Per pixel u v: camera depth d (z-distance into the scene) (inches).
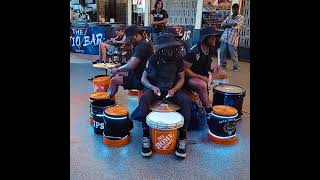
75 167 82.2
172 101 99.7
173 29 214.1
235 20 213.9
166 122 87.2
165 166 84.6
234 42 215.0
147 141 90.4
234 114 97.3
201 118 112.0
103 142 98.1
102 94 117.1
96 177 77.6
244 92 116.3
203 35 109.7
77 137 101.6
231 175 80.4
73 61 234.7
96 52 252.1
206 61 111.1
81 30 255.4
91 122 112.9
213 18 301.0
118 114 93.1
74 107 131.5
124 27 218.8
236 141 101.7
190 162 87.1
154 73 99.7
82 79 180.7
